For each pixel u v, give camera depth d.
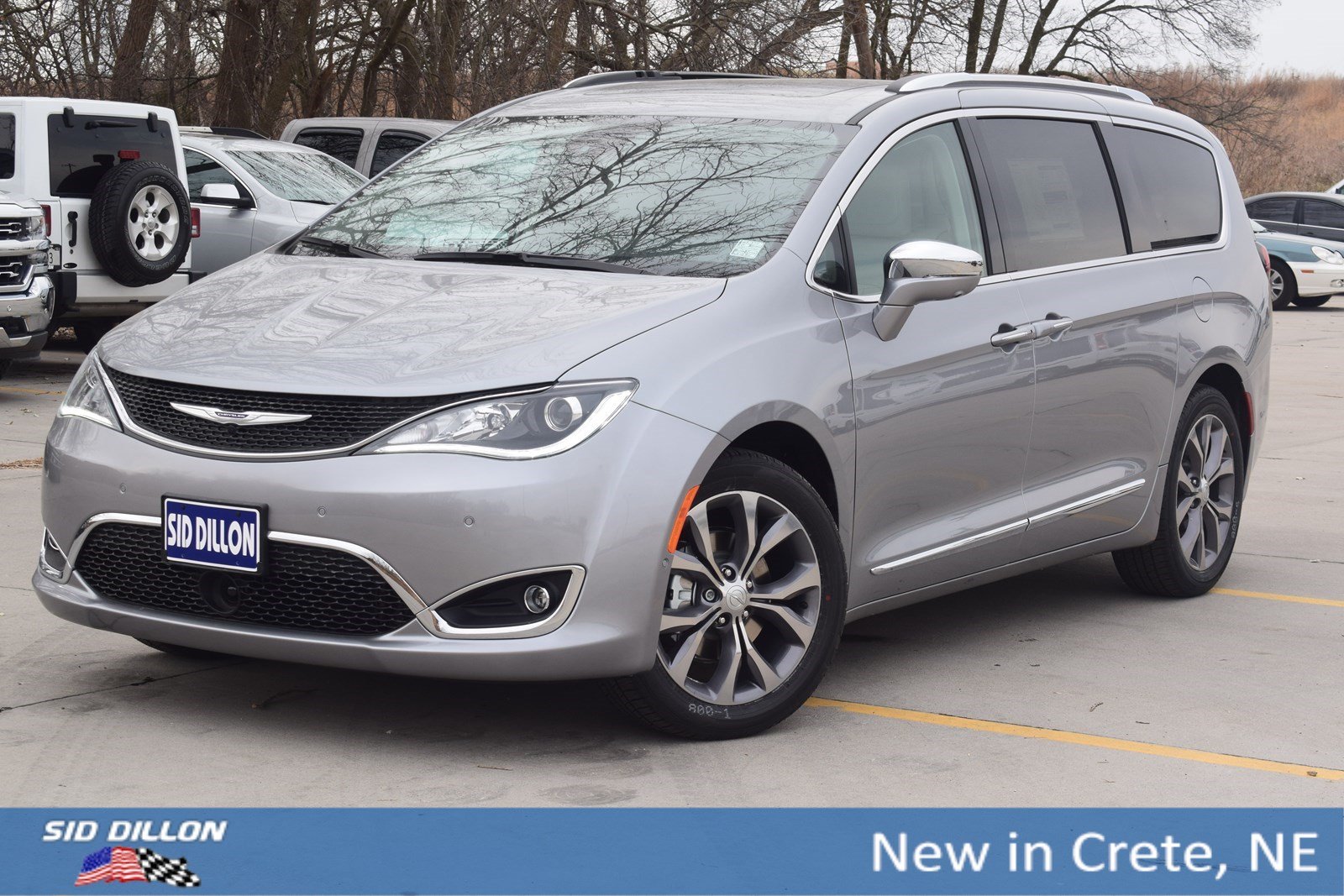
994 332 5.19
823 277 4.70
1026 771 4.21
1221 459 6.48
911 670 5.21
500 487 3.94
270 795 3.87
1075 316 5.56
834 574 4.57
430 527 3.94
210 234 13.96
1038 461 5.47
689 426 4.14
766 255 4.62
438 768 4.09
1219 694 4.99
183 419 4.23
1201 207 6.61
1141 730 4.60
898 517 4.92
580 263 4.72
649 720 4.27
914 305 4.77
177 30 22.12
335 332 4.33
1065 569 7.01
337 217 5.43
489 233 5.02
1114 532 5.93
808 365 4.51
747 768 4.17
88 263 12.34
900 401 4.81
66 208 12.19
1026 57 35.94
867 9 26.17
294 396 4.09
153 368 4.33
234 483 4.08
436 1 23.25
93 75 22.44
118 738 4.27
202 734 4.32
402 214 5.29
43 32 22.27
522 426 3.99
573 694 4.80
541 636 4.00
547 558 3.97
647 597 4.08
